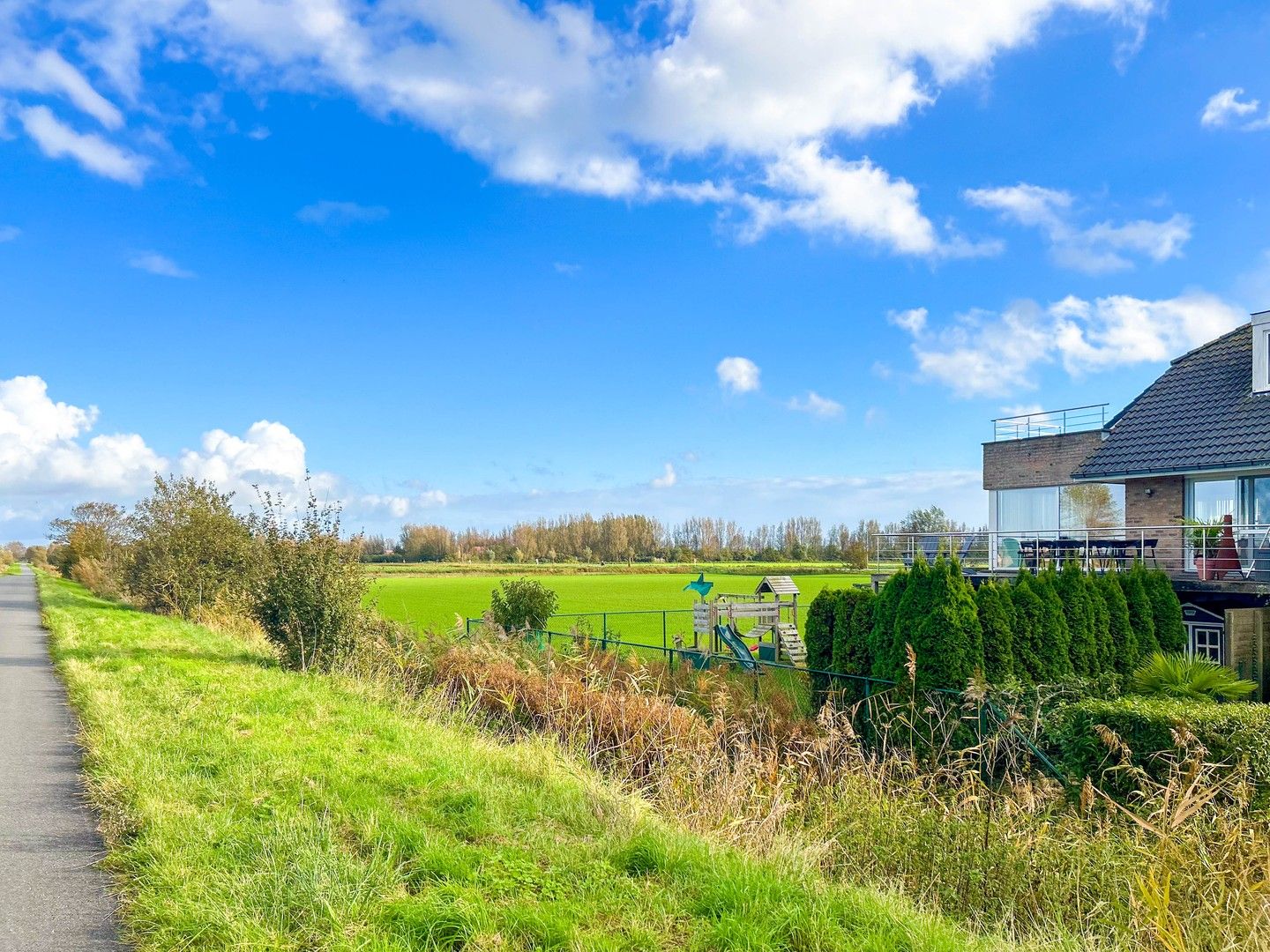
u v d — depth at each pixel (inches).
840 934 177.6
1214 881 235.3
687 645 949.2
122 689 458.0
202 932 172.7
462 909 179.5
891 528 3759.8
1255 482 684.7
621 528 4685.0
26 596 1517.0
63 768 313.3
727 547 4741.6
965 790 307.1
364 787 271.7
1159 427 756.0
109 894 197.8
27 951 168.6
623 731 404.2
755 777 333.7
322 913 179.0
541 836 231.9
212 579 995.9
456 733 391.5
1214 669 444.5
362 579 651.5
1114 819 304.0
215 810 246.8
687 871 206.1
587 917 181.3
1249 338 780.0
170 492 1061.1
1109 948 205.5
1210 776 306.5
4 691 486.6
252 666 586.6
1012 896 238.2
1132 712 350.3
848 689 508.7
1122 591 543.5
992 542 796.0
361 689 488.1
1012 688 451.5
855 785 323.9
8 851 225.8
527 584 884.0
